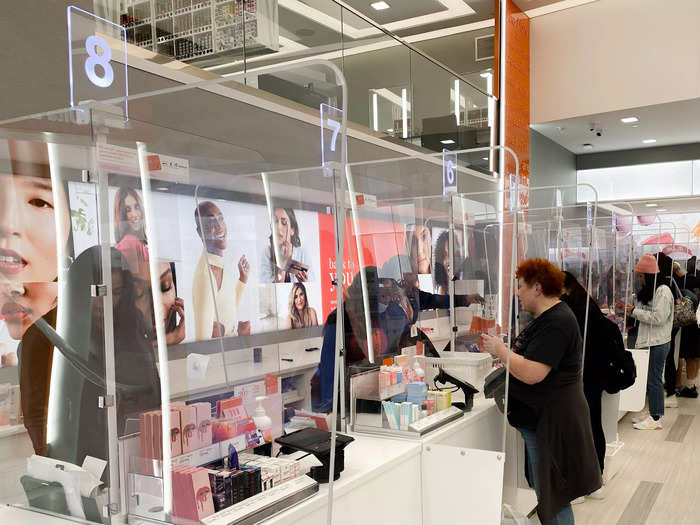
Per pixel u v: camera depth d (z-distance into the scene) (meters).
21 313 1.45
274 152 1.50
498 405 2.65
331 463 1.57
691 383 7.09
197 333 1.46
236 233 1.50
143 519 1.40
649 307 5.61
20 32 1.92
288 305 1.59
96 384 1.40
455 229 2.62
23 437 1.46
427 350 2.60
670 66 7.89
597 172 10.80
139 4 2.72
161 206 1.43
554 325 2.72
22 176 1.47
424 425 2.47
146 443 1.40
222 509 1.47
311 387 1.67
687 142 10.09
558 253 3.88
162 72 2.45
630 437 5.49
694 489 4.13
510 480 2.96
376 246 2.35
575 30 8.55
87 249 1.41
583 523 3.59
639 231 6.10
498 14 8.05
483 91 7.20
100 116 1.39
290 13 3.40
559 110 8.63
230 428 1.53
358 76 3.97
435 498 2.41
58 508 1.43
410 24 7.09
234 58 3.03
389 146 4.26
